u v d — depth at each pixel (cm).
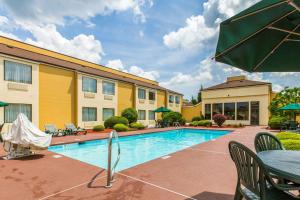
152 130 1839
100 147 1155
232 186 419
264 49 310
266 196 249
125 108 2336
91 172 529
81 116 1823
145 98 2650
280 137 732
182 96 3528
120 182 446
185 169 541
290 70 348
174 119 2527
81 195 378
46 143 722
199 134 1881
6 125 1284
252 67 336
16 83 1369
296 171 230
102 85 2055
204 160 639
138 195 376
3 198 367
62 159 679
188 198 363
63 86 1714
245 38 275
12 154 698
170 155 714
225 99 2892
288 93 2125
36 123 1486
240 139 1140
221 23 260
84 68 2097
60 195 378
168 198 363
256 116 2602
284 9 243
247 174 251
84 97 1855
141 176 484
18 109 1384
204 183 436
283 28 278
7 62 1330
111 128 1880
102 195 377
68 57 2106
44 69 1570
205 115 3105
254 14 243
